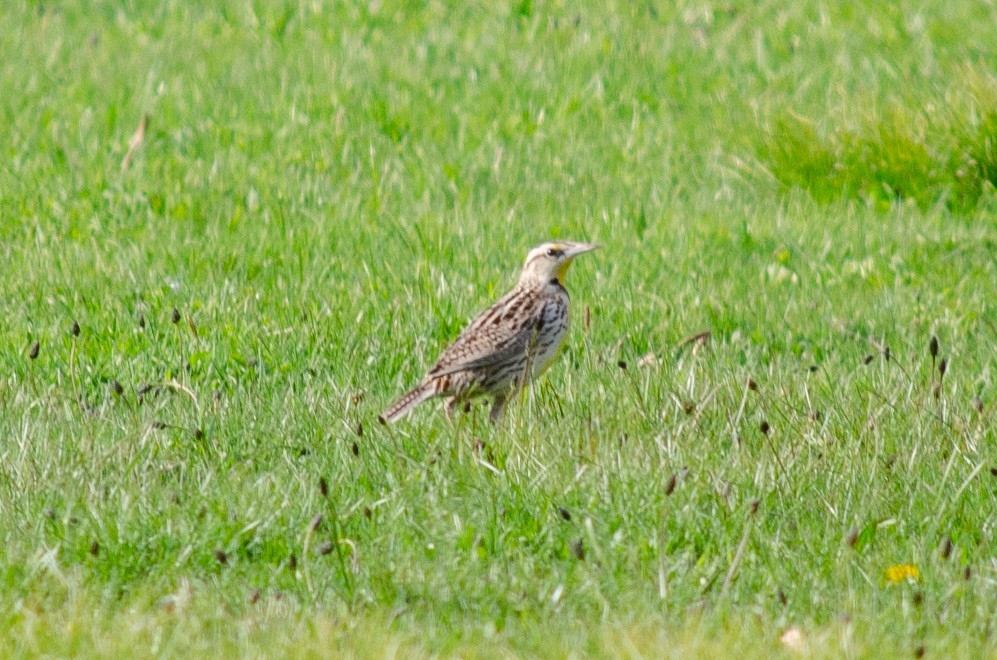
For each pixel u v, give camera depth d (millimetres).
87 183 17500
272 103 21188
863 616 7887
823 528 8859
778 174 18172
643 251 15609
